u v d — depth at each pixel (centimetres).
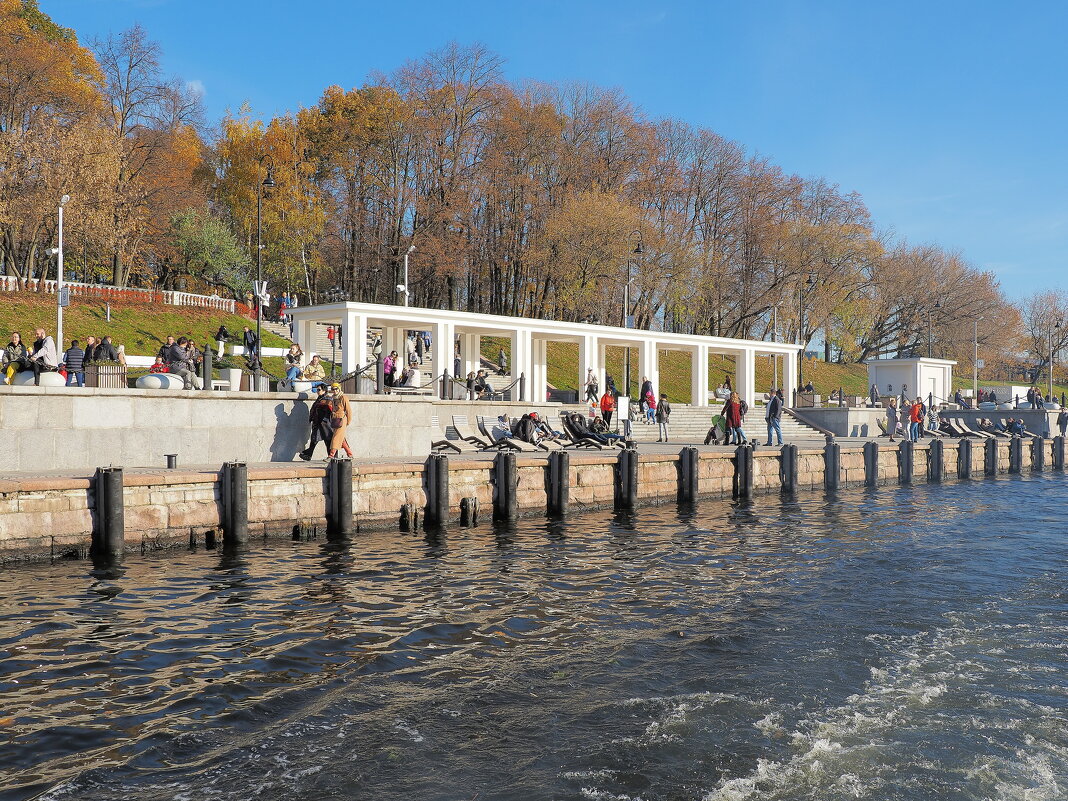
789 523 1950
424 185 5919
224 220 6675
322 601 1137
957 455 3366
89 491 1374
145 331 4512
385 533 1684
